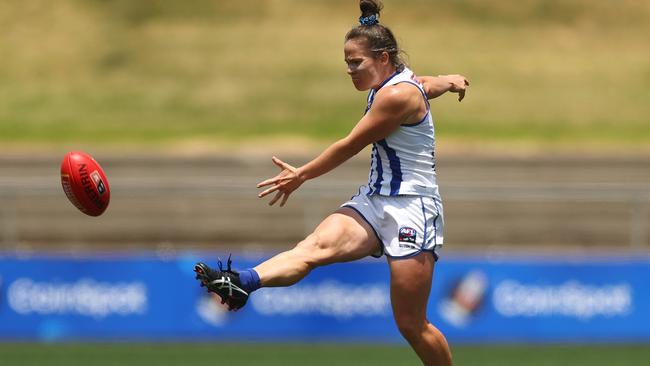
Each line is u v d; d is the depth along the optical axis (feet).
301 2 336.70
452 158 213.87
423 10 332.39
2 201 163.94
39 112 266.98
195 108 271.69
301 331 110.93
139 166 214.28
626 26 333.01
